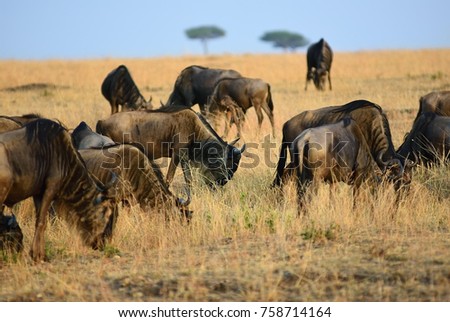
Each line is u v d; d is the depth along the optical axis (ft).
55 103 251.19
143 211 103.40
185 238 95.55
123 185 101.19
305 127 118.83
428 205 105.50
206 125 133.08
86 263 89.04
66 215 93.30
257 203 110.22
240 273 78.89
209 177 130.21
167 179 132.77
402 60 457.68
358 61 469.57
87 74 404.98
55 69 449.48
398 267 78.64
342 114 114.93
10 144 84.89
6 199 87.20
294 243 88.84
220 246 91.50
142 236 97.04
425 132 123.95
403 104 222.48
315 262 81.15
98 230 93.66
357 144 105.70
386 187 105.91
